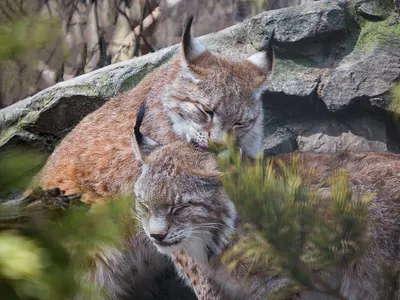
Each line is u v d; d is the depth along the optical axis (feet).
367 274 27.37
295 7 40.50
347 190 19.94
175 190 26.37
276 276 27.17
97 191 35.50
